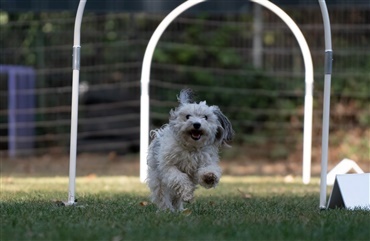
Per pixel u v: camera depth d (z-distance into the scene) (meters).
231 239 5.61
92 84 18.22
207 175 7.31
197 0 10.70
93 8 15.80
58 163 17.14
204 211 7.67
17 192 10.19
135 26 18.19
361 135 18.38
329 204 8.25
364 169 16.75
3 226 6.24
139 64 18.14
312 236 5.76
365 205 8.04
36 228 6.10
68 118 18.27
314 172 16.59
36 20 18.22
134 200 9.02
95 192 10.55
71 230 5.98
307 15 18.12
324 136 8.06
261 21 18.33
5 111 17.88
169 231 5.89
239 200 9.41
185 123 7.41
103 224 6.34
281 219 6.79
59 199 8.96
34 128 18.11
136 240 5.51
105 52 18.20
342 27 18.02
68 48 17.97
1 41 17.95
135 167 16.84
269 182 13.30
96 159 17.95
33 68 17.98
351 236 5.80
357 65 18.12
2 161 17.31
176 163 7.56
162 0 15.73
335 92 18.27
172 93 18.36
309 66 11.48
